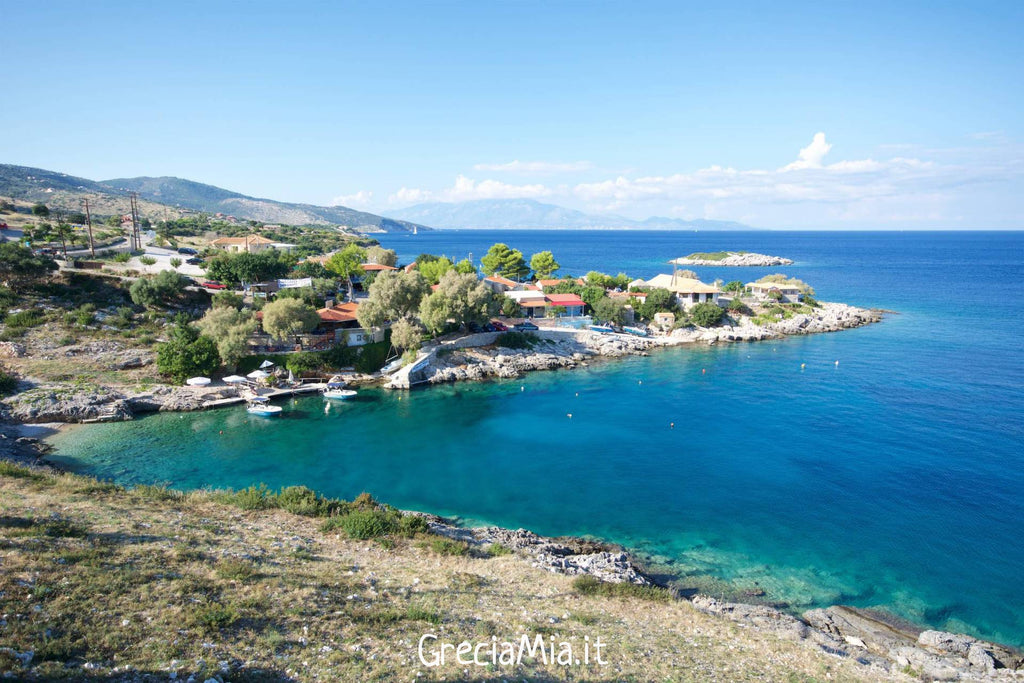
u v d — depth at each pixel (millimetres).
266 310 79438
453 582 28969
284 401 75500
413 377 83562
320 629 21250
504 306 113500
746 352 106688
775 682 23375
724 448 60344
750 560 39906
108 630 18250
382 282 89875
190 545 27672
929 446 60250
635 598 31812
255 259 106312
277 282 112812
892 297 174000
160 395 70562
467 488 51000
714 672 23500
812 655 26844
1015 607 34750
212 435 62438
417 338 86375
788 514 46312
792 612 34156
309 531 34188
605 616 28344
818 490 50406
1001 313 145125
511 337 99000
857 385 83688
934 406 73625
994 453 58188
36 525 26047
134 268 106812
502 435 64438
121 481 49750
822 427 66438
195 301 94000
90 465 53281
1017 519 45125
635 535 43281
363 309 87375
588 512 46875
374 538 34344
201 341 75500
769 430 65625
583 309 122812
